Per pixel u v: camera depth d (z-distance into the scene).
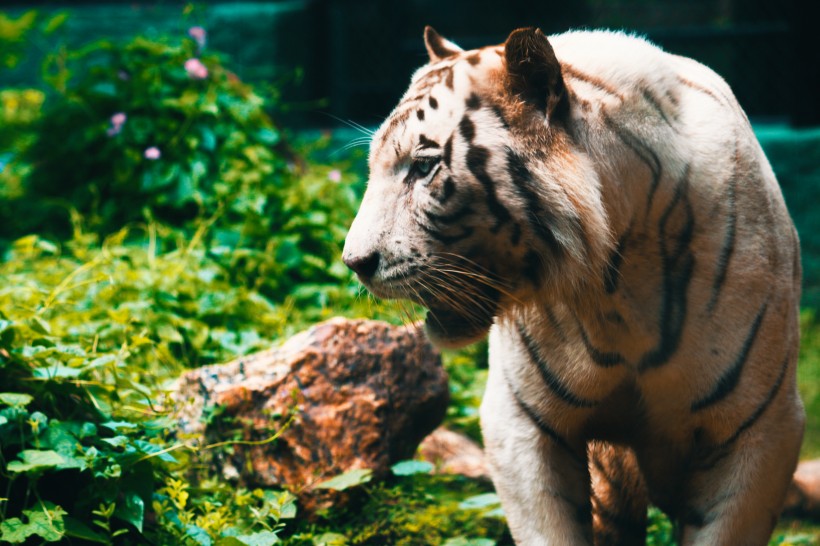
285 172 6.01
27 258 5.15
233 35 8.66
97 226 5.58
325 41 9.22
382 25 9.25
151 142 5.87
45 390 3.06
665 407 2.84
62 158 6.06
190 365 4.27
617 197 2.64
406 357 3.78
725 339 2.70
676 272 2.69
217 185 5.64
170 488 3.07
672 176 2.65
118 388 3.23
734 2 8.95
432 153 2.68
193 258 4.93
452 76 2.72
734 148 2.73
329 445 3.52
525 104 2.65
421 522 3.56
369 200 2.79
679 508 3.11
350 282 5.19
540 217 2.65
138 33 8.79
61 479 3.01
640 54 2.73
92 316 4.31
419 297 2.77
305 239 5.55
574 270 2.67
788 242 2.88
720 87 2.89
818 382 6.52
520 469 2.95
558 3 9.33
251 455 3.49
